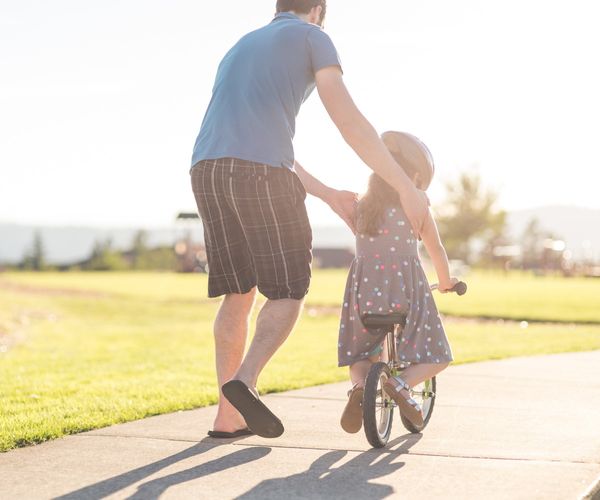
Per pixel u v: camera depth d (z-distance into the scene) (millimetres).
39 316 18938
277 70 3873
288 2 4164
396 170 3816
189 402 5742
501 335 11930
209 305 21703
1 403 6055
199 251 46375
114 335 13750
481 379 6625
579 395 5797
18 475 3619
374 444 4035
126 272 56812
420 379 4207
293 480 3500
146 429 4633
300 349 9977
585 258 42969
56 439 4379
